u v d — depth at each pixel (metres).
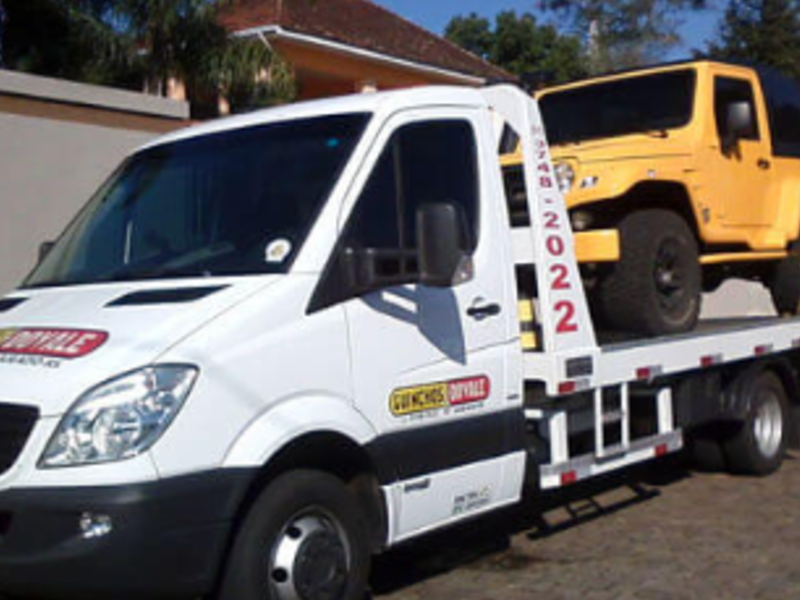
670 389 7.70
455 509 5.64
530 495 7.35
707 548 6.88
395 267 5.34
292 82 13.80
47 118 10.36
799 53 24.67
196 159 5.93
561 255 6.39
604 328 7.73
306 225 5.14
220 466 4.52
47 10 13.20
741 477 8.90
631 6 24.28
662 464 9.35
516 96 6.36
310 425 4.82
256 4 18.44
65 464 4.29
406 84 20.38
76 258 5.87
